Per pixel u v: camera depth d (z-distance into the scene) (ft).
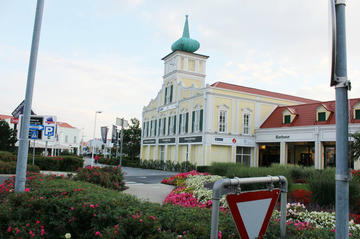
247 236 10.59
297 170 64.23
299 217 24.81
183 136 117.60
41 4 28.60
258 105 114.32
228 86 114.62
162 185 57.47
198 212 17.57
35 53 28.14
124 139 180.14
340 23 9.09
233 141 107.34
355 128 80.07
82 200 18.63
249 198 10.84
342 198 8.59
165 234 13.37
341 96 8.83
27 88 27.40
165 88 139.64
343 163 8.64
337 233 8.59
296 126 96.89
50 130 52.90
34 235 15.79
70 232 17.22
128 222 14.39
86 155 341.41
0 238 15.78
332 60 8.82
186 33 136.36
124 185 51.08
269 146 115.24
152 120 151.43
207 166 96.22
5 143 101.91
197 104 110.83
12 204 19.26
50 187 24.84
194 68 134.31
